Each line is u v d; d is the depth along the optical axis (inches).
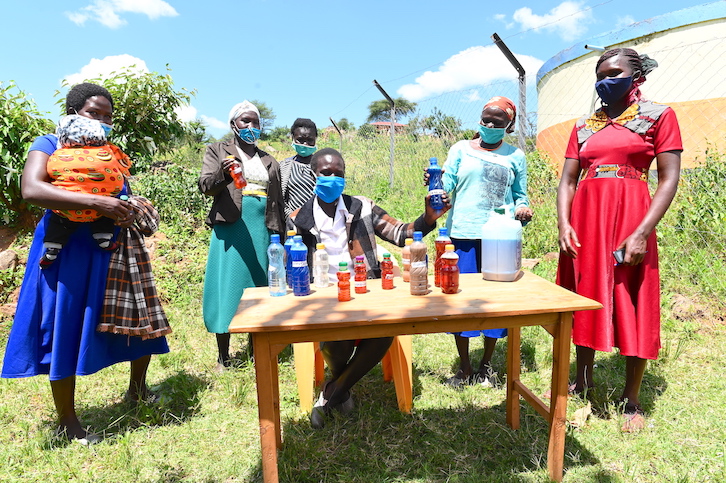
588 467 96.7
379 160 435.8
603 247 108.3
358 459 101.7
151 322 115.0
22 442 110.0
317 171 110.7
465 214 134.0
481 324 87.0
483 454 102.3
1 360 152.4
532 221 253.9
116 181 106.1
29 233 263.3
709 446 100.8
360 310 86.8
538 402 99.9
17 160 245.9
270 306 91.4
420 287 96.6
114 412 123.3
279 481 95.3
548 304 88.0
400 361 119.6
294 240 99.9
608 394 122.3
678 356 142.6
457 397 126.9
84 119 104.0
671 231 212.1
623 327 107.5
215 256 148.4
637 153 107.0
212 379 142.1
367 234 115.7
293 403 126.4
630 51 107.4
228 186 142.9
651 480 92.3
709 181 215.6
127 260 111.0
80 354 104.7
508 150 136.5
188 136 335.0
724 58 328.8
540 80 466.6
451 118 320.2
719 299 172.9
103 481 96.2
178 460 103.1
